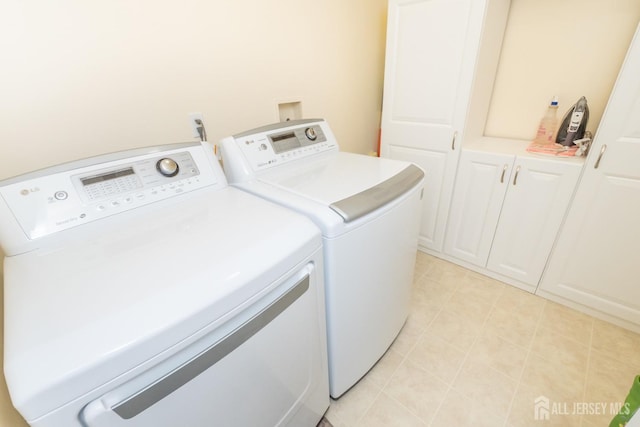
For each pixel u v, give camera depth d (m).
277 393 0.84
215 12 1.27
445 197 1.95
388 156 2.12
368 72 2.18
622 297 1.48
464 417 1.20
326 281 0.94
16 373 0.43
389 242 1.11
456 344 1.51
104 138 1.11
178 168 0.98
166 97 1.23
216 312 0.58
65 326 0.49
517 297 1.79
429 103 1.79
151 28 1.12
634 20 1.38
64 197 0.78
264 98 1.58
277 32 1.52
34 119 0.96
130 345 0.48
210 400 0.64
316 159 1.42
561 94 1.68
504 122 1.93
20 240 0.72
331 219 0.86
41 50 0.92
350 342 1.13
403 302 1.44
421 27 1.67
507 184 1.66
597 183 1.38
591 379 1.30
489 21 1.51
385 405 1.26
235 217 0.85
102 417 0.48
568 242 1.56
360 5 1.92
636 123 1.21
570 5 1.52
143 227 0.81
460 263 2.08
